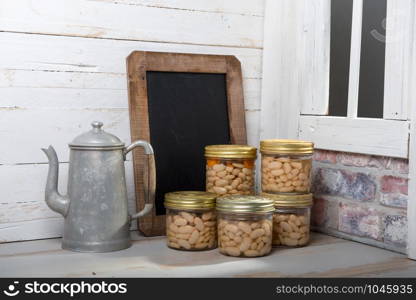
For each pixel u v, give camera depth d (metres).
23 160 1.73
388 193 1.72
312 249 1.74
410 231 1.63
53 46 1.76
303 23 1.99
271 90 2.10
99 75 1.83
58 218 1.80
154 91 1.89
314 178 1.98
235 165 1.76
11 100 1.71
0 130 1.70
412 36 1.62
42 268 1.49
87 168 1.63
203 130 1.97
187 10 1.97
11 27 1.70
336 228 1.90
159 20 1.92
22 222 1.75
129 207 1.90
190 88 1.96
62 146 1.79
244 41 2.09
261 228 1.63
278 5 2.07
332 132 1.88
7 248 1.67
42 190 1.77
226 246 1.63
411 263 1.59
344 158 1.86
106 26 1.84
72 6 1.78
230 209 1.61
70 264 1.52
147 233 1.84
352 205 1.84
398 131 1.66
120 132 1.88
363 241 1.81
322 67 1.93
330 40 1.93
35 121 1.74
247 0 2.09
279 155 1.76
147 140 1.85
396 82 1.66
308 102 1.98
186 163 1.92
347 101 1.86
